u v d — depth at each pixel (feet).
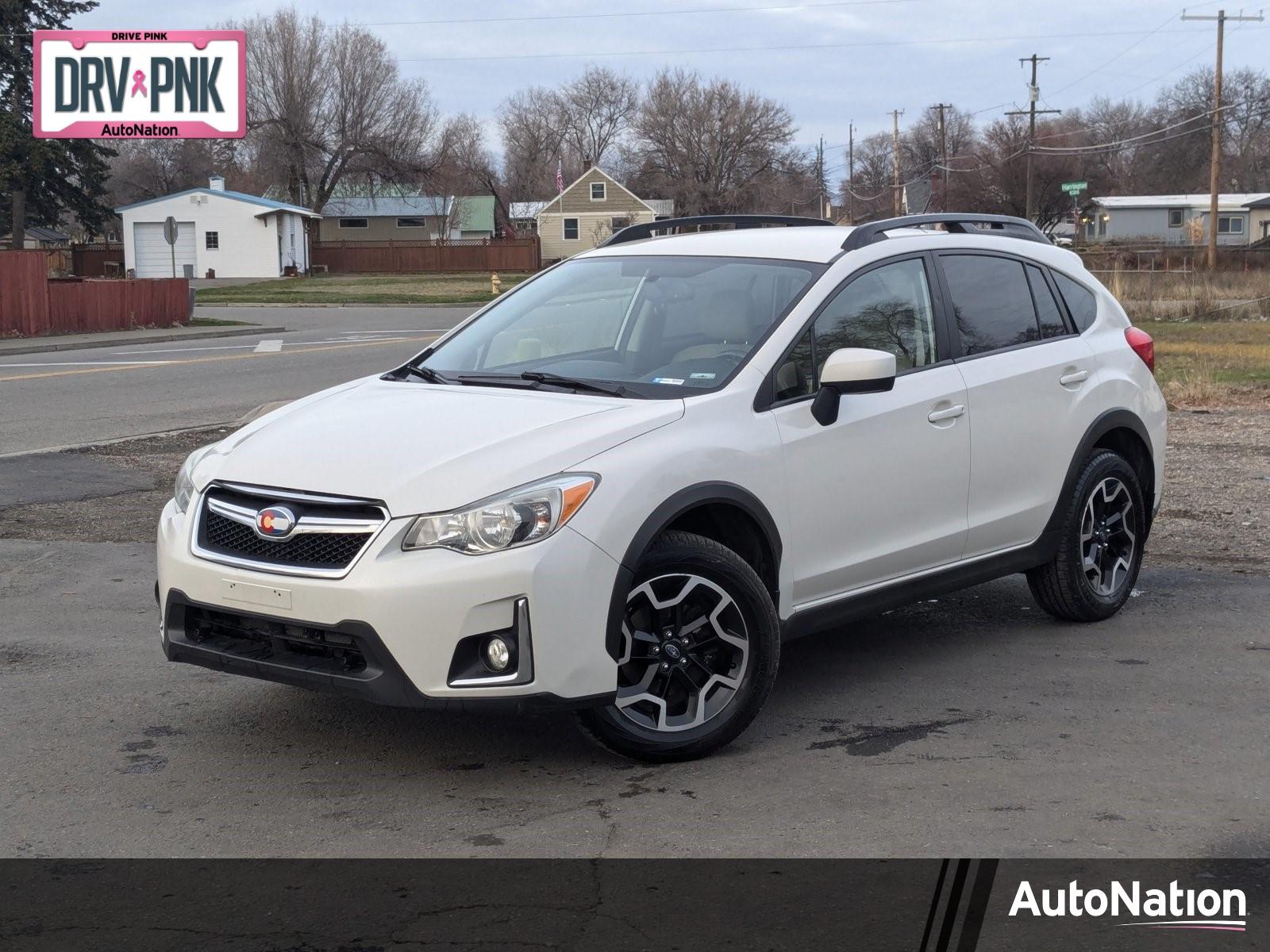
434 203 286.25
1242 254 207.51
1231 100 364.38
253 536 14.16
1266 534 27.89
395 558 13.37
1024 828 13.02
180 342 96.12
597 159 380.99
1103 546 20.98
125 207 231.50
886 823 13.14
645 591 14.40
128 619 21.16
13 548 26.12
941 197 289.33
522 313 18.79
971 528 18.56
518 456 13.98
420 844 12.69
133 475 35.19
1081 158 291.38
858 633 20.70
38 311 99.40
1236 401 52.95
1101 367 20.88
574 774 14.57
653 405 15.21
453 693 13.34
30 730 16.07
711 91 322.14
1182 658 19.08
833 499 16.48
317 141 268.41
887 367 15.87
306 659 13.89
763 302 17.11
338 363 73.87
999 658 19.20
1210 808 13.55
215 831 13.03
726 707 15.06
